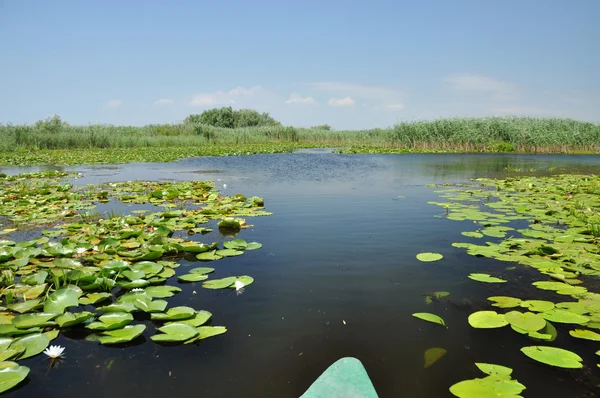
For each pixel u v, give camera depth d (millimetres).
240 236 3975
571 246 3607
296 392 1671
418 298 2549
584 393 1657
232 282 2736
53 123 23406
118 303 2334
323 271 3006
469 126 20109
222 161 13812
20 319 2166
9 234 4164
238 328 2182
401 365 1850
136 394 1649
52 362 1880
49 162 13828
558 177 9109
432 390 1676
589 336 2064
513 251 3420
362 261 3232
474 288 2705
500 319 2209
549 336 2057
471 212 5004
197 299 2535
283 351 1968
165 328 2098
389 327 2188
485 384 1665
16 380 1669
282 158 15062
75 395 1643
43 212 5191
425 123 21359
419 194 6531
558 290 2617
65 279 2670
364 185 7648
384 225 4402
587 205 5613
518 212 5105
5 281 2738
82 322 2227
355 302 2490
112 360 1897
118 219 4512
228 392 1668
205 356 1930
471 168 11328
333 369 1685
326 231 4148
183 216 4848
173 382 1731
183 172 10453
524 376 1771
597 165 12523
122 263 2953
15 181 8750
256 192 6754
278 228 4281
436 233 4070
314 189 7102
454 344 2025
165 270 2982
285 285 2750
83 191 7078
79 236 3867
